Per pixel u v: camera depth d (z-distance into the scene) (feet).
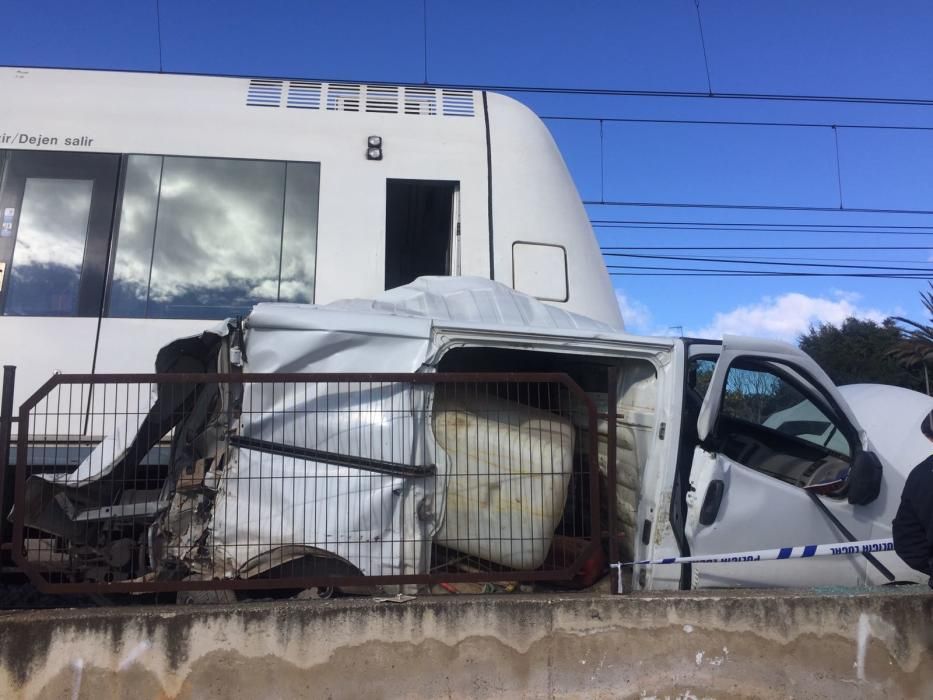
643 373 13.75
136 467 12.70
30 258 16.69
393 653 11.14
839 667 11.94
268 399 11.96
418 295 14.56
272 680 10.89
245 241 17.46
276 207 17.71
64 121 17.37
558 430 12.87
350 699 10.97
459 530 12.44
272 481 11.80
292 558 11.80
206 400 12.57
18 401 15.80
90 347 16.39
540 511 12.59
